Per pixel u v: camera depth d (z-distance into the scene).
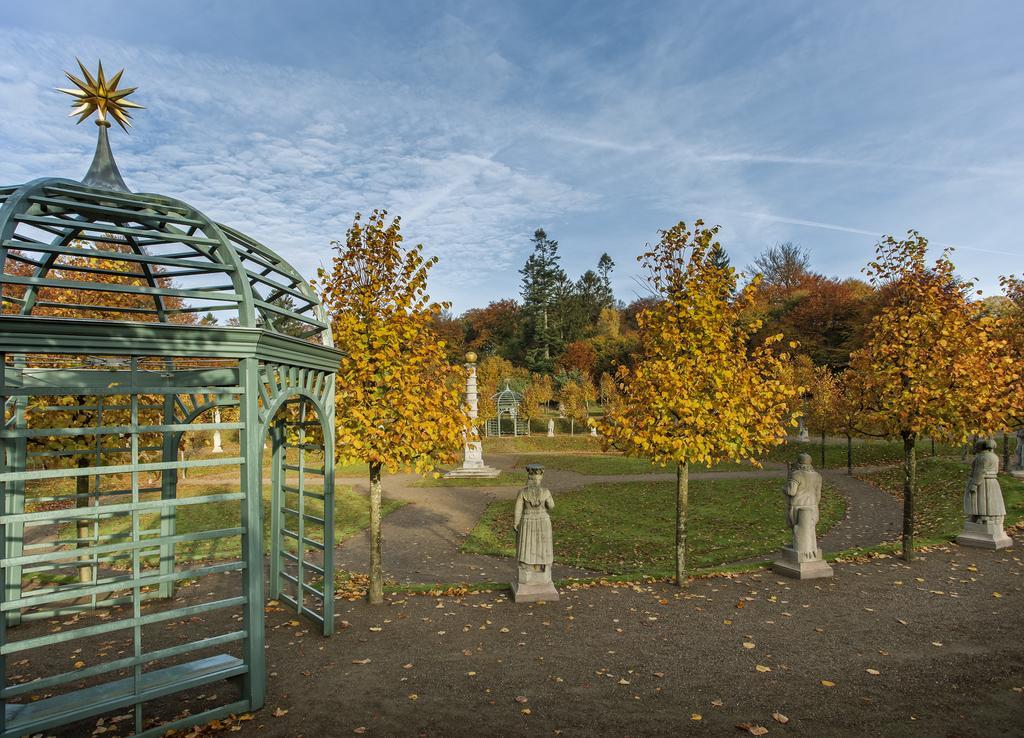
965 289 10.82
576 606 8.98
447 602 9.25
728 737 5.29
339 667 6.82
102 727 5.47
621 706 5.88
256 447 5.80
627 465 32.03
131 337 5.03
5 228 4.73
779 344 47.00
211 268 5.65
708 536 16.02
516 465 34.47
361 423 8.68
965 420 10.62
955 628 7.91
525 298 83.81
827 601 9.09
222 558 12.70
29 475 4.58
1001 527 12.28
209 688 6.33
